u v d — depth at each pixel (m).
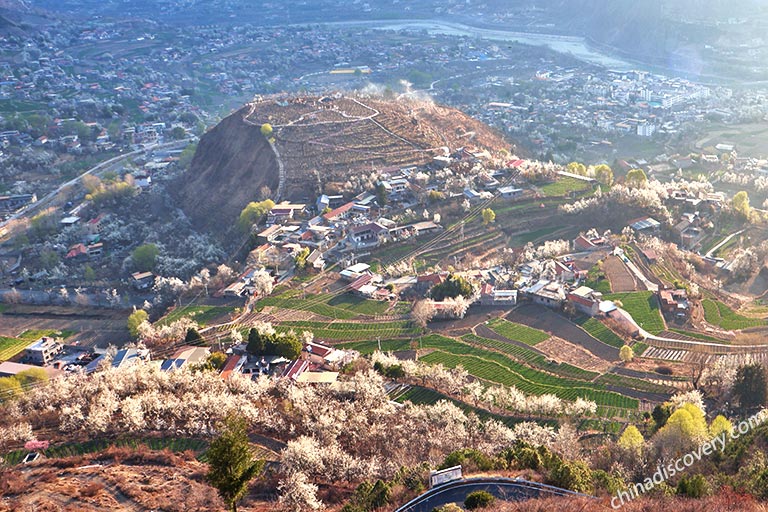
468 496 117.25
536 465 134.12
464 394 190.62
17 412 174.38
